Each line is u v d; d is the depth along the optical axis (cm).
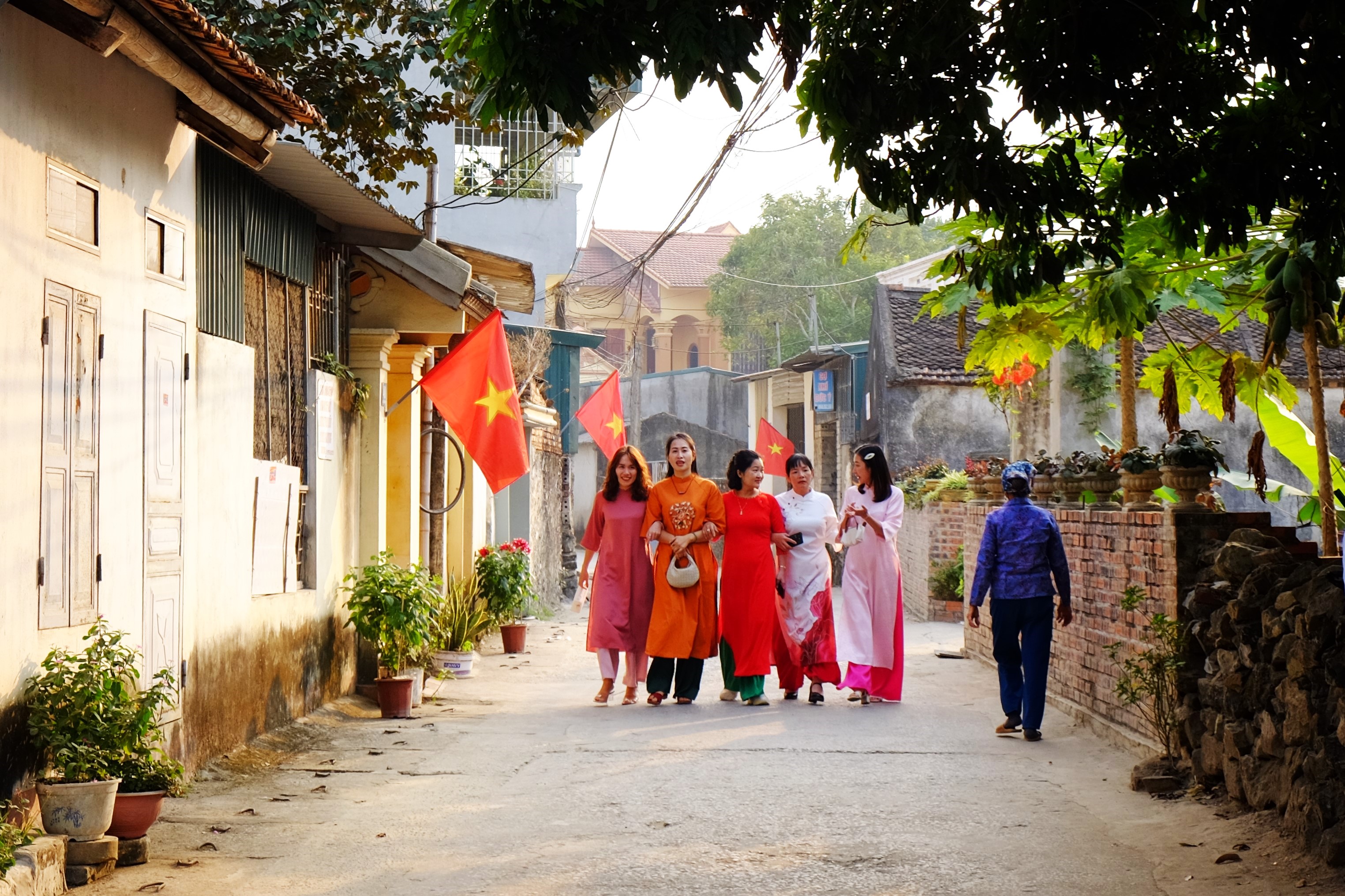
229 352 825
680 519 1124
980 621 1462
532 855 604
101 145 639
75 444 607
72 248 606
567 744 913
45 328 576
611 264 6562
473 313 1281
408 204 2048
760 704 1128
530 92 546
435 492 1555
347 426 1117
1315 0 505
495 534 2092
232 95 698
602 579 1154
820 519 1163
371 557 1132
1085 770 814
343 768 820
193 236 764
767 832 650
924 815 688
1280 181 589
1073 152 641
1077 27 577
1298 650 618
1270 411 1084
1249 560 734
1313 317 565
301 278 997
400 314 1187
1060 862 591
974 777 790
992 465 1638
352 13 1377
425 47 1370
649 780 781
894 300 2938
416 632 1066
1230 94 595
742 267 5747
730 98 547
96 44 587
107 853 552
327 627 1055
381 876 566
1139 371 2244
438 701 1151
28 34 564
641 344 6412
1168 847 615
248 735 855
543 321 2859
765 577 1133
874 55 597
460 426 1105
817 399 3747
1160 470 872
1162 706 784
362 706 1088
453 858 599
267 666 898
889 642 1130
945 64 593
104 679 569
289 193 958
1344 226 581
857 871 577
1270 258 682
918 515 2336
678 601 1120
